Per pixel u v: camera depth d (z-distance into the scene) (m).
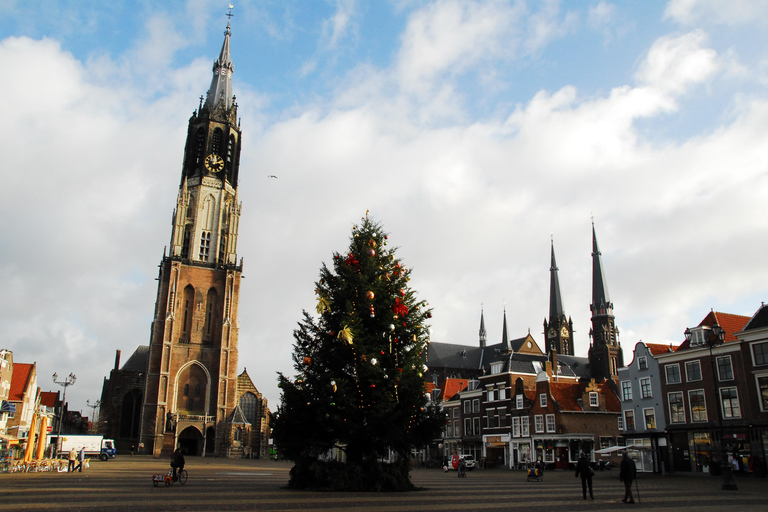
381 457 27.73
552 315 150.62
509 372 75.44
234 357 102.12
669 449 51.44
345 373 26.53
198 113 119.06
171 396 96.69
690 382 50.50
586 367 128.88
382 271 28.39
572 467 63.69
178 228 106.38
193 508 18.03
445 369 127.62
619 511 18.88
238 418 98.31
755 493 27.44
